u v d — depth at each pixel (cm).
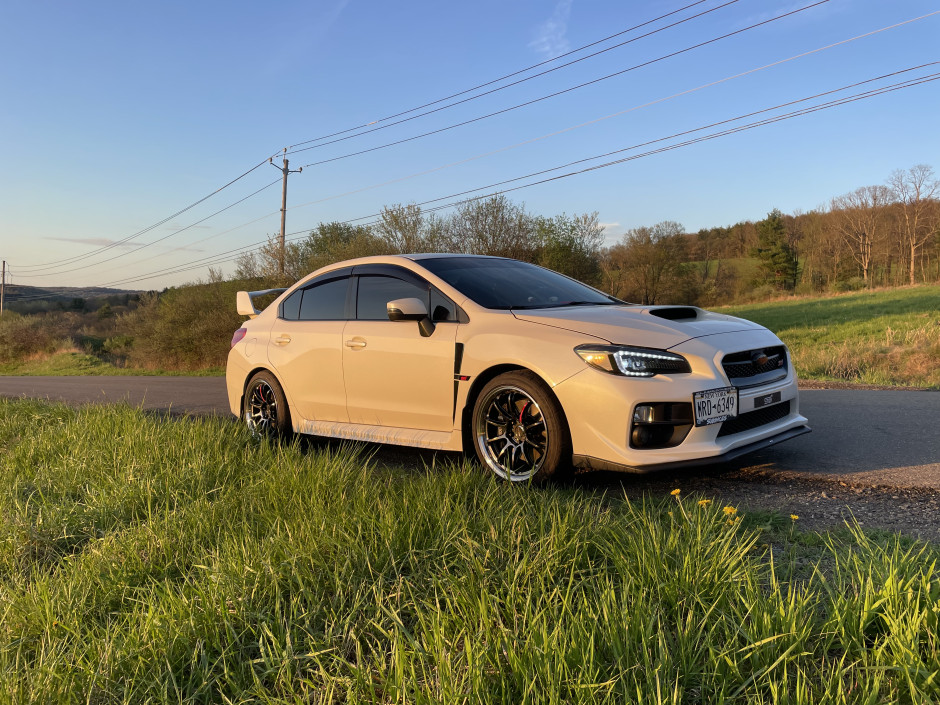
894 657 170
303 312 548
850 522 299
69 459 506
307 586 250
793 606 194
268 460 442
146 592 265
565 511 301
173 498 384
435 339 427
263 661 203
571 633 187
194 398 1090
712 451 344
